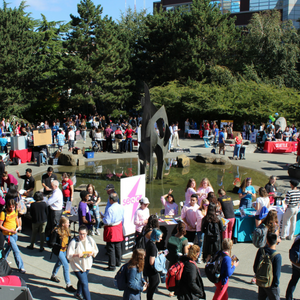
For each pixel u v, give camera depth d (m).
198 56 39.72
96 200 9.53
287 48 38.50
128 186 8.11
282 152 24.31
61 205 8.53
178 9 45.34
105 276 7.22
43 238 8.44
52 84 43.62
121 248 8.23
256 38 38.81
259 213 8.77
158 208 11.86
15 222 7.34
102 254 8.30
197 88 35.62
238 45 40.94
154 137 14.97
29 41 40.47
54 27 50.53
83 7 41.53
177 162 19.53
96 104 46.31
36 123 39.62
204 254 7.45
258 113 31.52
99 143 24.50
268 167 19.25
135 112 46.31
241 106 33.12
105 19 43.75
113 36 43.06
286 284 6.82
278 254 5.56
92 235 9.38
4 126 30.59
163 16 44.38
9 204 7.18
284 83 38.75
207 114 35.75
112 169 18.25
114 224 7.38
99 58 40.53
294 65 39.47
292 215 9.09
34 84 41.19
